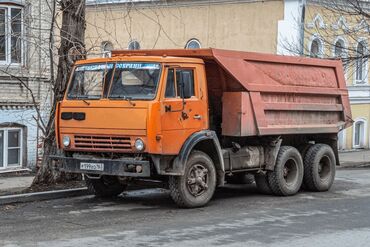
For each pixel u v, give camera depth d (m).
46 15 16.67
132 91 10.30
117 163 10.29
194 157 10.77
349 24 24.77
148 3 25.05
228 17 26.00
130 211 10.51
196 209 10.82
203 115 10.90
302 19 23.89
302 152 13.66
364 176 17.08
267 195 12.88
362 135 28.55
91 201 11.59
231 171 11.77
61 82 12.59
